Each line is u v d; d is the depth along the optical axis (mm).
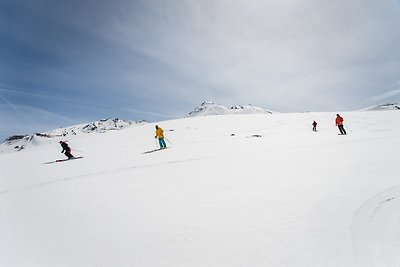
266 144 15867
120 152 20250
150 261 3531
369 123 33125
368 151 10250
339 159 9172
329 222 4289
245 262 3342
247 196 5871
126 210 5684
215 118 53281
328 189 5887
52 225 5164
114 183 8539
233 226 4398
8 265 3695
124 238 4293
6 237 4711
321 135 19750
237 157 11516
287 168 8383
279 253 3486
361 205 4871
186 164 10859
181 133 39625
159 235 4301
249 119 48062
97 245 4121
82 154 22047
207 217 4875
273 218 4578
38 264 3668
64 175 11109
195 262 3430
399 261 3193
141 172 9992
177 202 5910
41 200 7203
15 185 9891
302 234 3947
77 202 6660
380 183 6008
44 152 29828
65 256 3846
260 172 8133
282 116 48312
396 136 14344
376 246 3537
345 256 3332
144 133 44562
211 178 7926
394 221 4199
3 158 25906
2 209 6582
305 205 5055
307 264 3207
